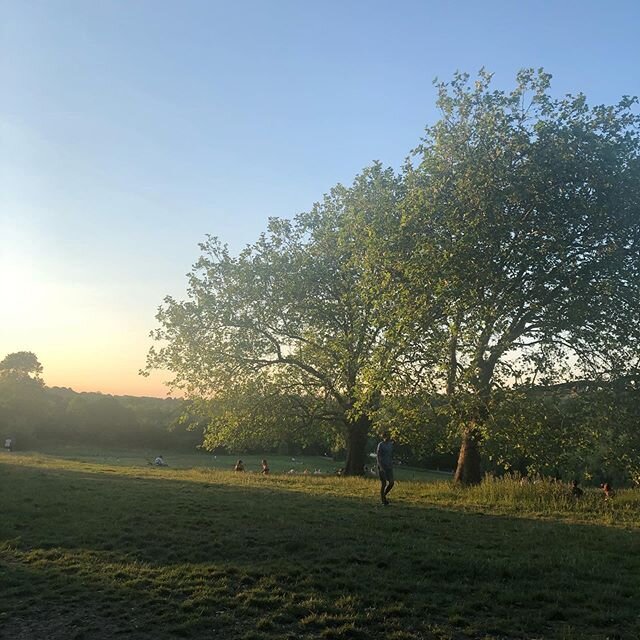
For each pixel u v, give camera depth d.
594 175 17.97
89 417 85.19
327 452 75.81
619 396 18.23
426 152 19.83
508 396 17.78
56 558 8.52
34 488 14.87
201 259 29.98
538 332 18.59
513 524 12.02
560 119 19.61
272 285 29.11
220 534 10.12
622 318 18.36
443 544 9.92
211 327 29.17
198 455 77.75
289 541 9.60
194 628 6.08
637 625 6.47
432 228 18.55
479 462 21.09
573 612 6.79
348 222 23.59
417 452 22.28
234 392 29.05
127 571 7.87
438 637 6.04
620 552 9.77
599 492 17.97
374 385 19.20
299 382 29.98
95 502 12.98
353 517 12.20
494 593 7.39
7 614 6.38
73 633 5.95
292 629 6.16
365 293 20.92
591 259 18.31
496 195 17.61
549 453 18.61
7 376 87.44
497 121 19.16
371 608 6.73
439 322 18.17
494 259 17.66
